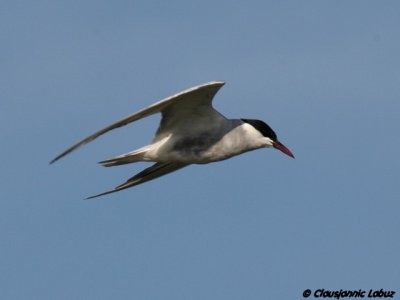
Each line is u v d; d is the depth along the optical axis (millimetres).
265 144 15336
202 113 14789
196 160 15164
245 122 15297
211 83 13852
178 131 14953
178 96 13523
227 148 15109
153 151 14953
